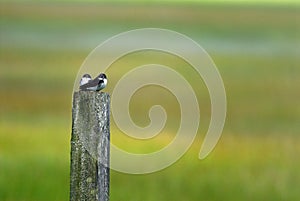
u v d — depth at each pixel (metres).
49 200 16.02
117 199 16.67
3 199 15.88
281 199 17.50
